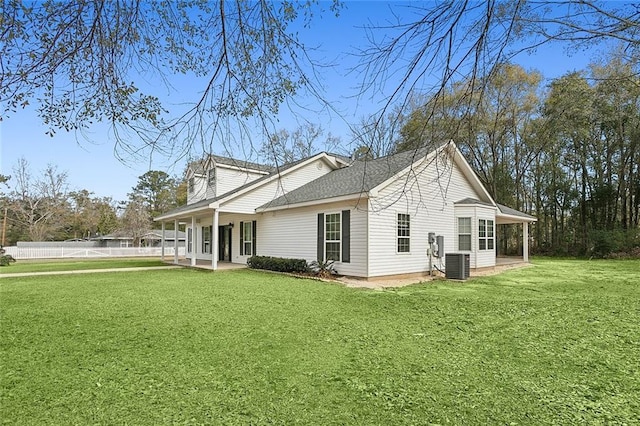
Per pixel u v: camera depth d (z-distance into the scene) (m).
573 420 2.77
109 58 3.05
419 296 8.41
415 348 4.54
